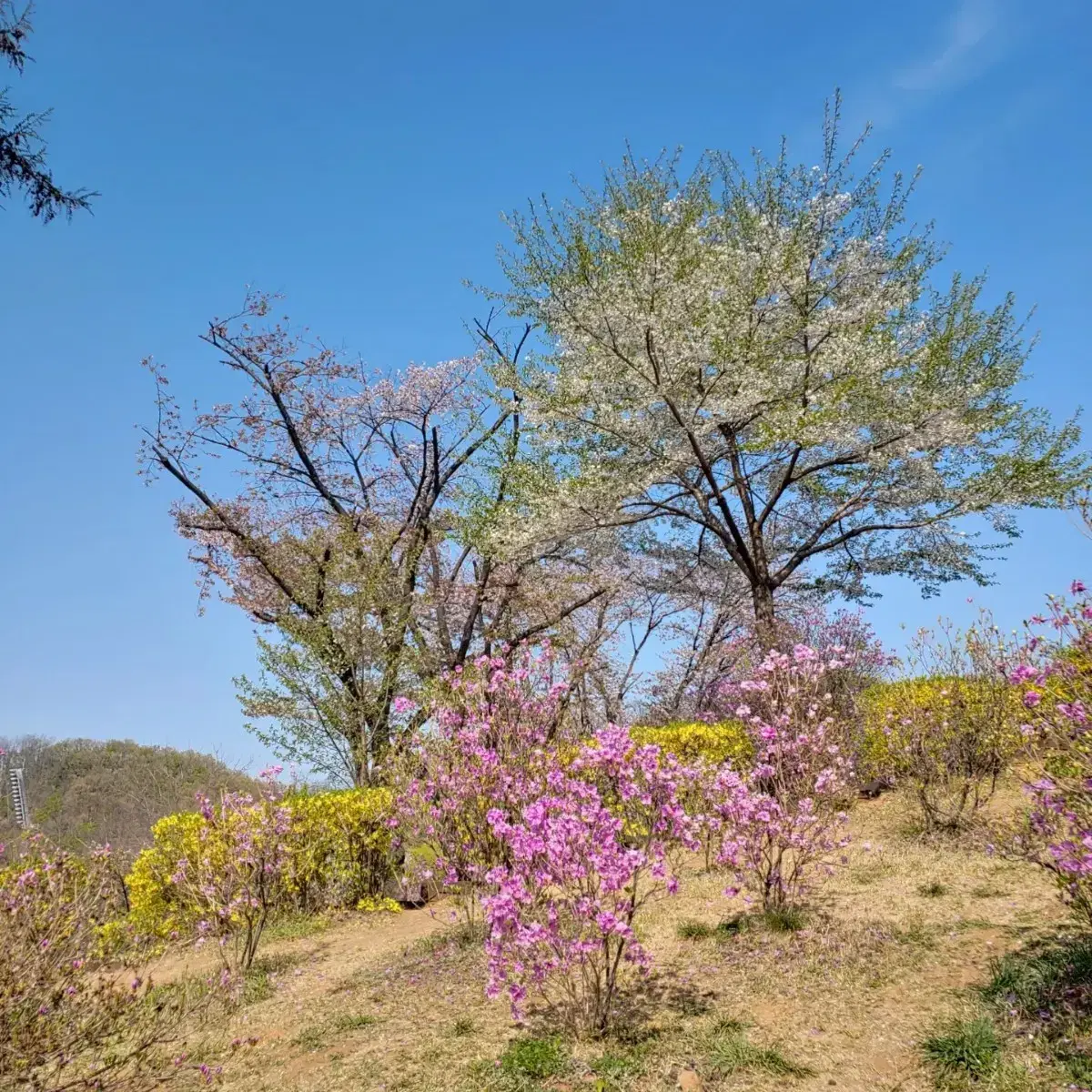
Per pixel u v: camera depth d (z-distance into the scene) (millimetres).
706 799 6195
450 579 15664
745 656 12203
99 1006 4168
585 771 5934
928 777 7250
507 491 14203
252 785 11078
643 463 12867
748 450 12203
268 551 14141
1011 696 6691
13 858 5840
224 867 6965
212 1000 5691
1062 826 3943
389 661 11789
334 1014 5164
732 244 13734
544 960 4305
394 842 8242
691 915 5945
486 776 6473
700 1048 3936
